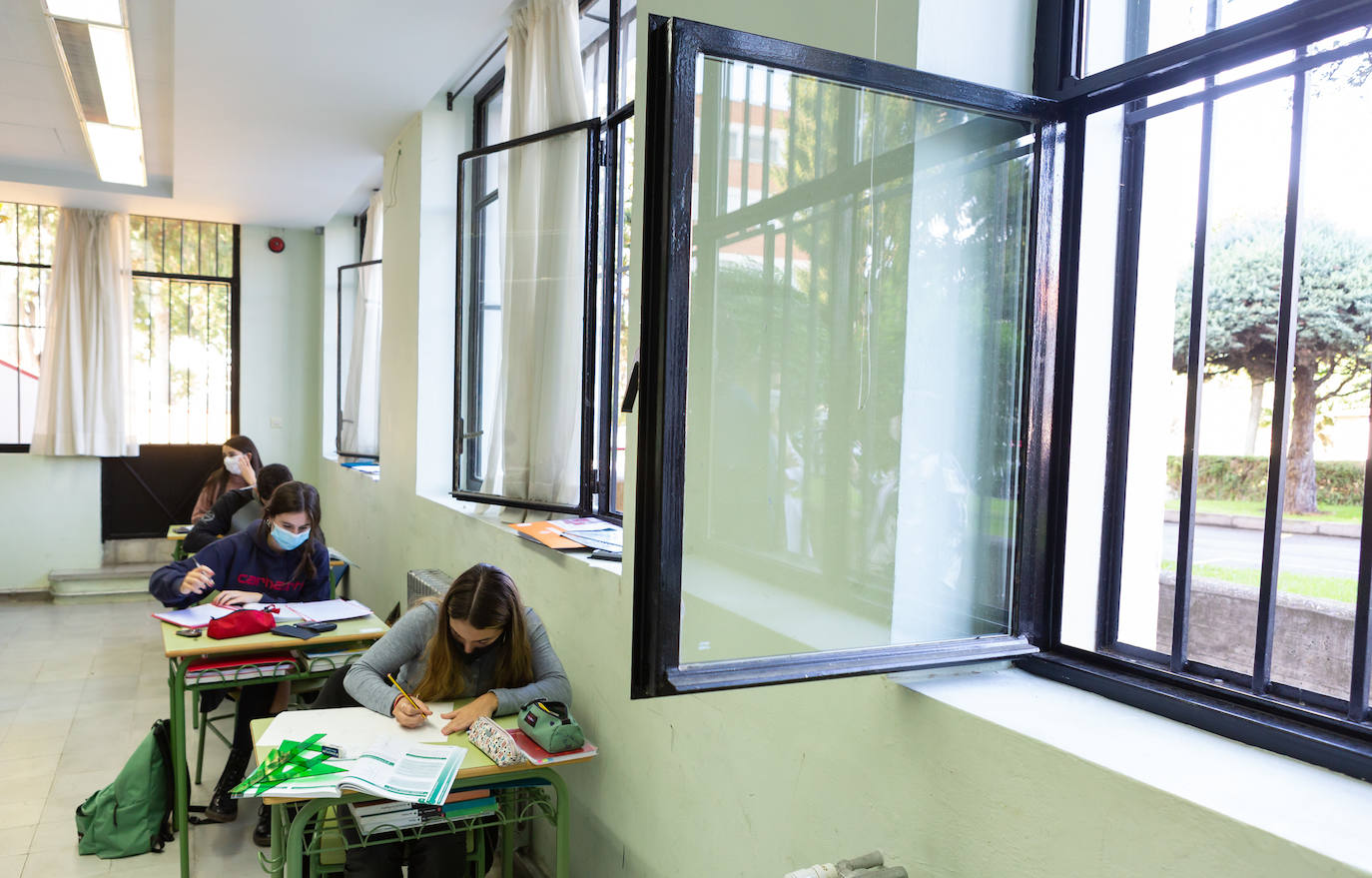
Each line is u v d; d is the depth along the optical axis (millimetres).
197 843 3004
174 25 3342
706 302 1206
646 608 1178
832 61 1267
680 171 1144
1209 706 1239
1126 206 1494
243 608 3109
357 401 6121
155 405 7090
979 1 1520
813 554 1326
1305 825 943
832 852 1586
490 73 4031
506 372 3387
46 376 6668
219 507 4555
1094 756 1136
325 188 5805
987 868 1272
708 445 1224
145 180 6047
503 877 2496
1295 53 1248
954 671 1486
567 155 3131
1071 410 1485
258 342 7383
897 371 1406
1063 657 1481
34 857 2852
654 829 2189
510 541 3141
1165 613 1483
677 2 1940
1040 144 1465
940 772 1355
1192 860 1004
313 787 1739
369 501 5480
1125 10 1476
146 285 7027
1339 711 1141
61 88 4484
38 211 6699
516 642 2342
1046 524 1505
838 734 1576
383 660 2381
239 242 7289
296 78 3791
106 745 3826
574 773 2678
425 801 1753
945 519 1473
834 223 1334
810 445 1333
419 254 4320
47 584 6781
